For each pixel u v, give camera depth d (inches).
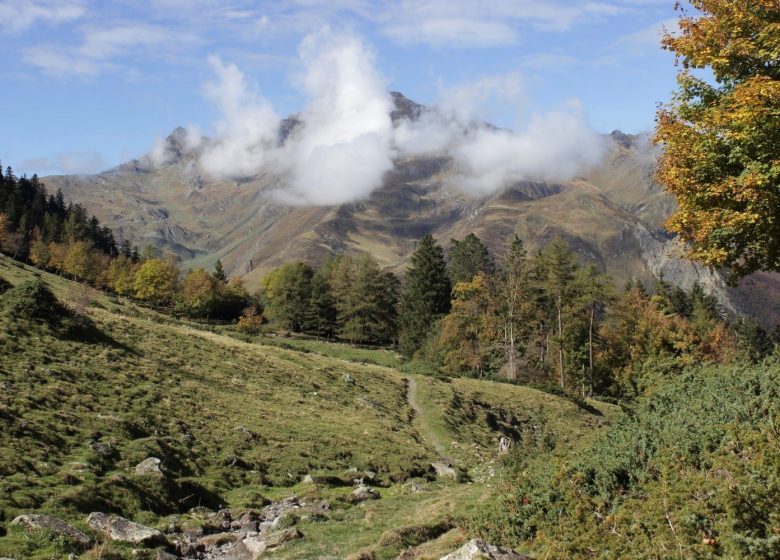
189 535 825.5
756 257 619.8
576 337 3408.0
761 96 520.4
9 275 3176.7
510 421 2442.2
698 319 4183.1
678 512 403.5
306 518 887.1
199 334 2628.0
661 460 518.3
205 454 1234.0
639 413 735.1
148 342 1998.0
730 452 467.2
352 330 4867.1
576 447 761.6
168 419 1342.3
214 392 1702.8
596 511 501.4
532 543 514.3
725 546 340.5
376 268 5128.0
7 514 713.6
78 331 1740.9
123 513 845.8
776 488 361.7
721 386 665.6
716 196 583.8
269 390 1934.1
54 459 940.6
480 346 3491.6
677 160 614.9
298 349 3097.9
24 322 1609.3
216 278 6294.3
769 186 540.4
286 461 1320.1
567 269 3233.3
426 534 692.1
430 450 1764.3
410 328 4461.1
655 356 2970.0
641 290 4640.8
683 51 619.5
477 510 690.2
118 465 1010.1
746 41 566.3
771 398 559.2
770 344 3996.1
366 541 705.0
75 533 690.8
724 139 566.3
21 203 7367.1
